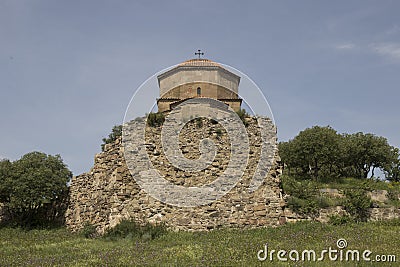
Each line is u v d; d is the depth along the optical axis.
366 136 47.97
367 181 35.94
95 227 25.77
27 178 30.31
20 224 30.03
